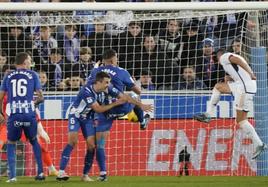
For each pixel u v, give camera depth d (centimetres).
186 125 3581
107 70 3072
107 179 3166
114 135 3556
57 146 3541
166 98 3581
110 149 3556
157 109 3575
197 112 3594
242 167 3588
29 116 2941
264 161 3566
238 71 3325
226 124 3581
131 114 3434
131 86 3092
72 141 3047
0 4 3244
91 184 2867
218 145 3588
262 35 3678
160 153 3575
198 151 3578
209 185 2828
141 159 3566
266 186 2802
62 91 3634
